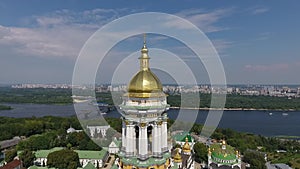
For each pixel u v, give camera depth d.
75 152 173.25
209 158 145.88
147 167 59.12
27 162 172.38
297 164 188.38
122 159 61.53
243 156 186.12
